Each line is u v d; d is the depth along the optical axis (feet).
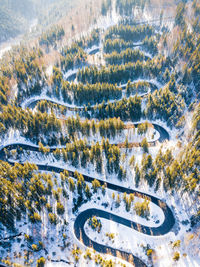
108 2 622.95
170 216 209.36
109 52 490.90
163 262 177.68
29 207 196.65
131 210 215.72
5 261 172.96
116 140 295.07
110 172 248.11
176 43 431.02
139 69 400.26
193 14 547.49
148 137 298.15
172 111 313.53
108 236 197.36
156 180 230.89
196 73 354.33
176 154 265.13
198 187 218.59
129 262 181.16
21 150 279.28
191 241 186.39
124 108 314.55
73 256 184.65
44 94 396.16
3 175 222.69
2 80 390.01
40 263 173.99
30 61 453.99
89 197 224.74
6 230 200.75
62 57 449.06
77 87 360.48
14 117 304.50
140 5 603.26
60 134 304.91
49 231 201.16
